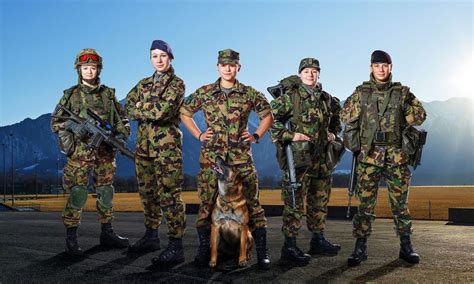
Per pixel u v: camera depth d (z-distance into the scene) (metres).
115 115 6.49
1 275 4.93
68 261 5.66
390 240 7.87
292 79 6.11
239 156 5.43
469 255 6.18
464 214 12.89
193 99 5.65
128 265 5.45
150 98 5.78
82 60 6.24
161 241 7.49
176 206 5.64
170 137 5.78
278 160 5.95
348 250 6.67
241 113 5.47
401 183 5.78
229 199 5.21
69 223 6.01
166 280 4.73
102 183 6.57
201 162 5.56
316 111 6.00
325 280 4.74
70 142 6.19
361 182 5.83
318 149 6.03
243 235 5.31
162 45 5.80
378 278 4.82
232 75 5.44
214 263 5.32
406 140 5.71
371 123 5.79
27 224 10.84
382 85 5.84
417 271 5.17
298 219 5.82
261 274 5.01
